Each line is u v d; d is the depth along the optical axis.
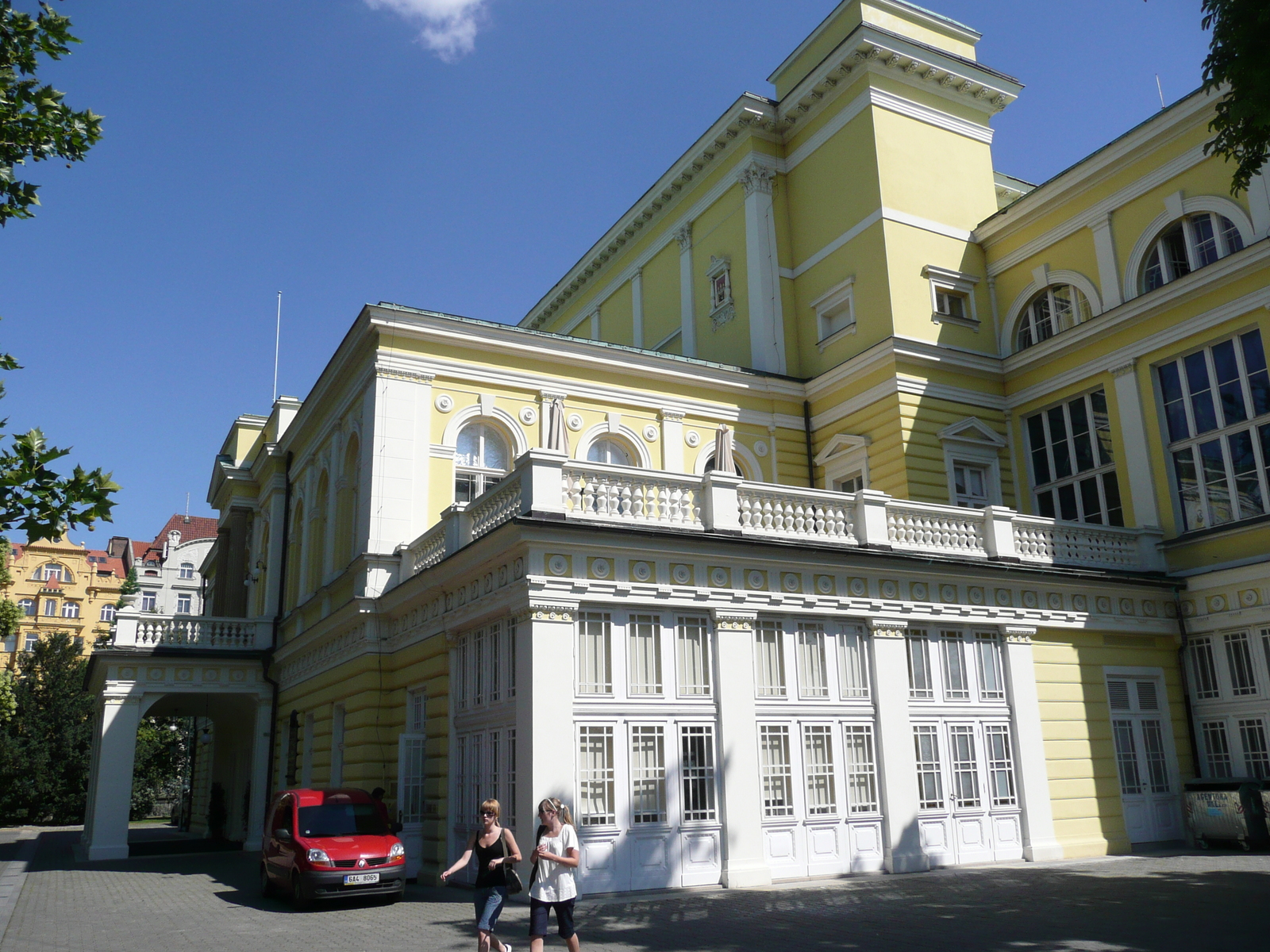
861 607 17.44
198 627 29.39
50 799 47.78
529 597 14.59
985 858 17.64
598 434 23.44
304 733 25.58
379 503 20.48
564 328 38.06
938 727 17.86
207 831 37.22
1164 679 20.70
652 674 15.52
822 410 25.91
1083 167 23.58
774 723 16.33
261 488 34.31
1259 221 20.22
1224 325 20.59
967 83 26.77
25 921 14.44
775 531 17.09
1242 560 19.88
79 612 74.50
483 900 9.41
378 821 16.67
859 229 25.47
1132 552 21.19
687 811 15.23
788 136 28.33
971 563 18.41
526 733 14.31
